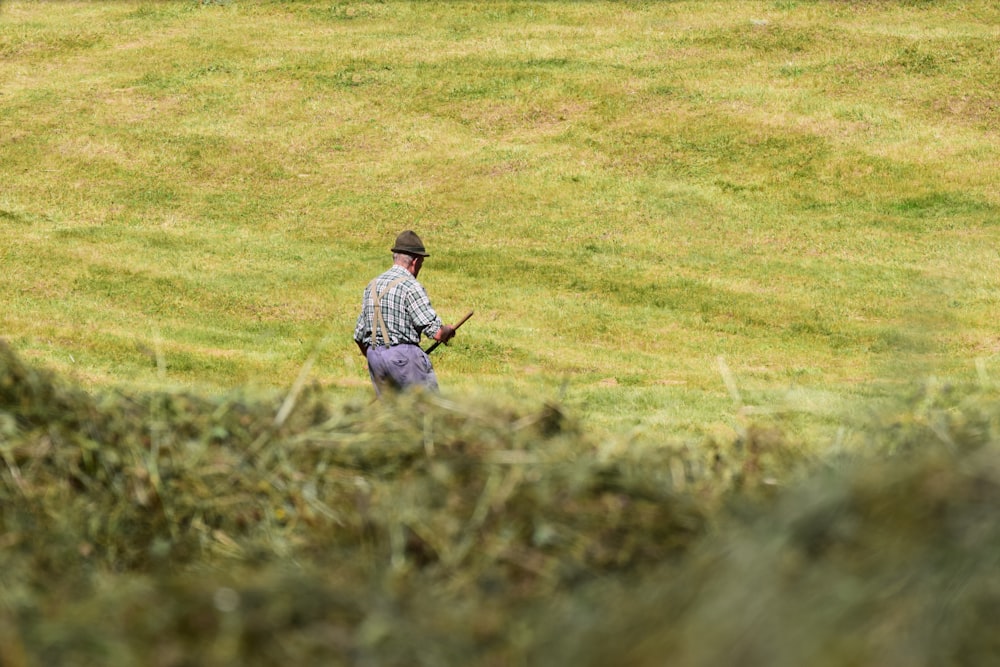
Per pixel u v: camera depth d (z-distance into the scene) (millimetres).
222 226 86875
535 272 76500
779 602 9289
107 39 131000
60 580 11734
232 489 13633
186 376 46031
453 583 11398
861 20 125250
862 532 9836
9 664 9617
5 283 68312
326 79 117562
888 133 98812
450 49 124250
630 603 10148
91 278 70938
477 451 13828
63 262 74000
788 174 93750
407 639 10039
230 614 10078
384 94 113750
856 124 100688
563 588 11219
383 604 10469
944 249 78750
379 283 29891
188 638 9875
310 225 87375
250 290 70875
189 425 14492
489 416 15117
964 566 9352
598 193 92500
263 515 13422
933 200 87812
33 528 12602
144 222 86938
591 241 83312
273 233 85500
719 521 11680
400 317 29641
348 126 107125
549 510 12180
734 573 9773
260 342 58625
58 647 9773
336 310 67312
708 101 107062
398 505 12602
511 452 13672
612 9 134250
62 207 89125
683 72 113938
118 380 42156
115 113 109938
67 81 118688
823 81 109688
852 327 64750
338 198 92812
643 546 11641
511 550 11820
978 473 10000
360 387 45156
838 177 92562
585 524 11977
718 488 13031
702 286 73312
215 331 60656
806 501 10391
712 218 87250
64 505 13070
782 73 112312
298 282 73375
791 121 102062
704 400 40312
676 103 107312
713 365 55500
